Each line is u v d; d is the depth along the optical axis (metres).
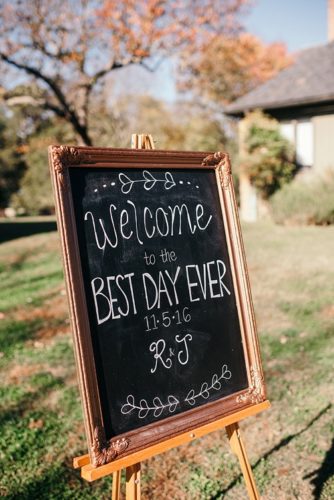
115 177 2.29
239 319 2.58
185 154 2.51
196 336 2.42
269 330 6.02
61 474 3.38
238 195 20.77
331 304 6.82
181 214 2.49
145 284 2.30
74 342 2.00
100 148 2.21
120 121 27.94
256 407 2.50
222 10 20.58
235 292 2.59
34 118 29.67
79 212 2.15
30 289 8.31
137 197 2.35
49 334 6.14
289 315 6.52
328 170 15.35
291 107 16.61
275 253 10.40
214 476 3.34
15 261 10.70
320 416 4.02
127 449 2.07
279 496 3.10
